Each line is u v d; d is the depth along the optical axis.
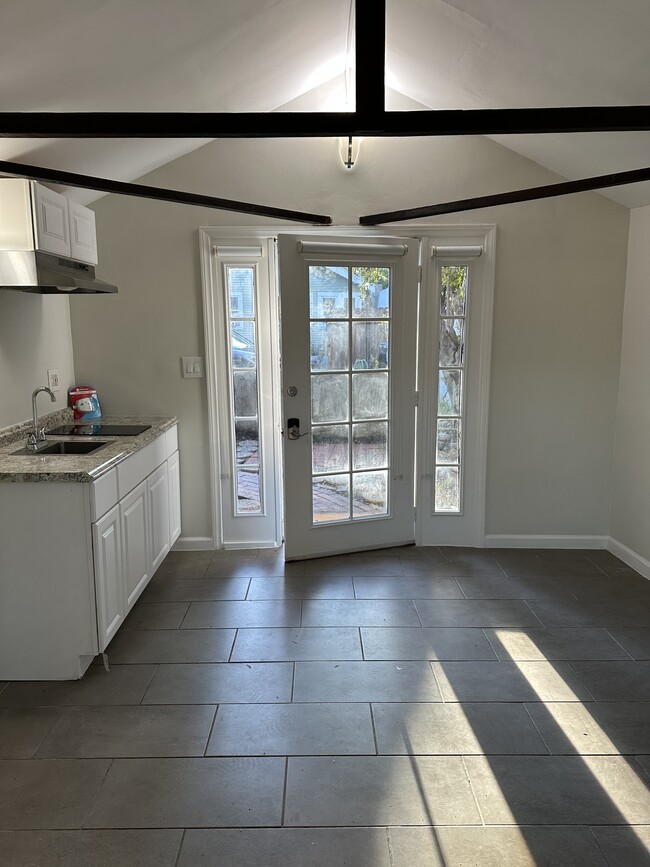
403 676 2.56
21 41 1.76
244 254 3.77
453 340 3.93
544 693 2.44
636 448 3.71
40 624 2.50
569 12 2.17
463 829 1.78
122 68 2.19
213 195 3.70
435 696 2.42
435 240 3.80
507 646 2.80
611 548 4.02
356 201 3.75
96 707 2.36
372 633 2.93
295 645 2.82
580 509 4.06
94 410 3.73
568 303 3.84
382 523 4.03
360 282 3.75
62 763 2.05
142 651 2.77
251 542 4.07
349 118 1.83
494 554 3.97
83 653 2.52
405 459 4.01
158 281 3.75
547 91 2.79
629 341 3.78
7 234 2.43
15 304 3.04
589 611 3.16
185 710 2.34
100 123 1.78
